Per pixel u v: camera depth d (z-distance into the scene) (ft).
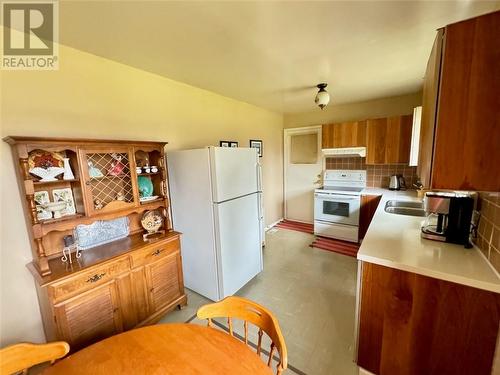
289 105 12.54
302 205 15.55
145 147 6.59
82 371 2.81
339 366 5.15
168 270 6.80
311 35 5.27
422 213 8.28
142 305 6.14
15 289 5.03
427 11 4.44
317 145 14.38
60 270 4.86
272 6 4.18
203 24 4.72
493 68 3.00
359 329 4.75
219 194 6.89
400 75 8.08
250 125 12.32
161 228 7.35
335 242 12.19
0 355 2.83
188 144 8.84
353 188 12.85
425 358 4.12
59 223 5.00
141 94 7.19
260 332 3.50
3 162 4.76
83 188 5.36
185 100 8.64
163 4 4.05
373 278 4.45
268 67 7.13
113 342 3.25
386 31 5.17
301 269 9.54
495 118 3.06
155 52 5.96
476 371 3.69
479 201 4.62
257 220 8.64
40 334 5.43
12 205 4.91
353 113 12.79
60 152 5.43
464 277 3.54
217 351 3.10
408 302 4.14
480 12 4.43
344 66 7.15
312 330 6.22
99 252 5.72
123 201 6.14
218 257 7.17
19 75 4.91
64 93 5.55
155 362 2.93
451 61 3.20
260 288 8.25
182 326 3.57
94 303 5.17
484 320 3.54
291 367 5.16
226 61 6.61
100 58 6.16
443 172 3.43
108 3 3.98
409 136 10.40
